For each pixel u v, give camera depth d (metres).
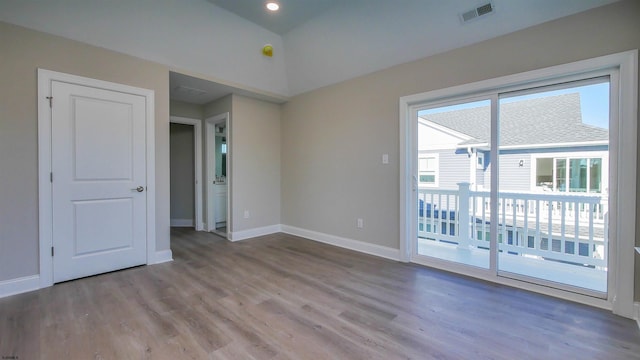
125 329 1.92
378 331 1.92
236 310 2.20
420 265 3.26
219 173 5.44
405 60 3.27
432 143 3.24
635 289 2.07
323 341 1.80
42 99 2.57
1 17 2.37
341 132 4.02
